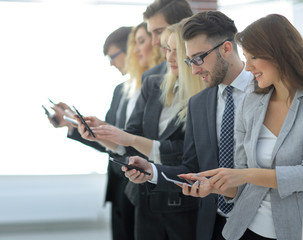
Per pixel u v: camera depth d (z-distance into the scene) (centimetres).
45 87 461
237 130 196
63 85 445
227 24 219
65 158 507
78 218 513
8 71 466
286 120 177
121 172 294
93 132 260
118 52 333
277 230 176
